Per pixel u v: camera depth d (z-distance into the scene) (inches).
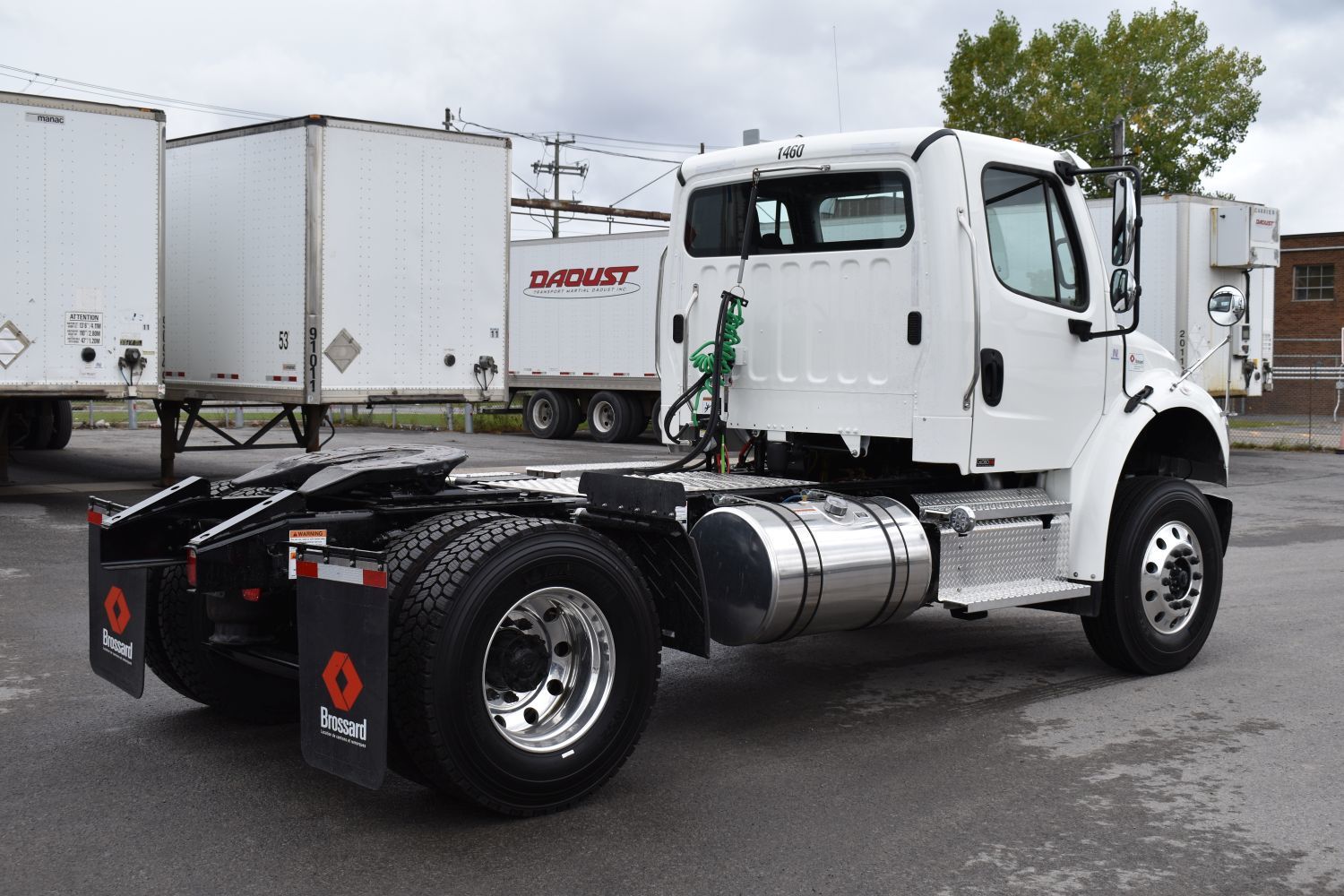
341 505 188.5
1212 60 1648.6
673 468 240.7
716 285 253.6
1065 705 227.5
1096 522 239.9
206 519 191.5
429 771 156.8
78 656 253.1
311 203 482.9
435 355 525.0
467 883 144.0
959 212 218.8
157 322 474.0
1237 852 155.9
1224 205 706.2
